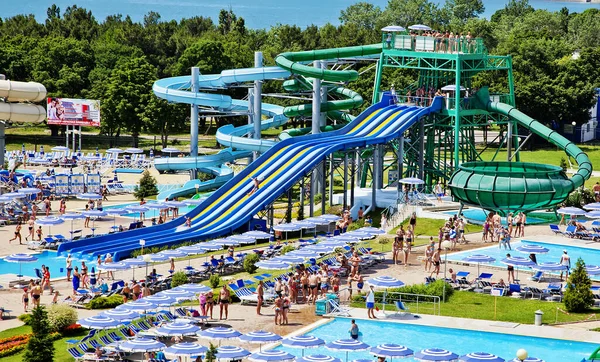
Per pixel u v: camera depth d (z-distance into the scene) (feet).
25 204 432.25
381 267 309.83
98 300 272.31
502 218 382.42
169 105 647.56
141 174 567.18
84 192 480.23
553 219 388.37
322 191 397.39
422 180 408.87
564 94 645.10
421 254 330.34
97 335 231.91
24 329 250.37
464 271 302.86
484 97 450.30
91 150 655.76
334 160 433.48
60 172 559.79
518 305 266.16
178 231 366.43
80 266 330.34
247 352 204.44
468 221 377.30
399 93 482.28
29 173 535.60
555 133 431.84
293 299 273.75
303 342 206.28
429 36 450.71
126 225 411.13
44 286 292.40
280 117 542.57
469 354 199.72
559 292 272.72
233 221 372.58
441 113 442.50
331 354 225.76
